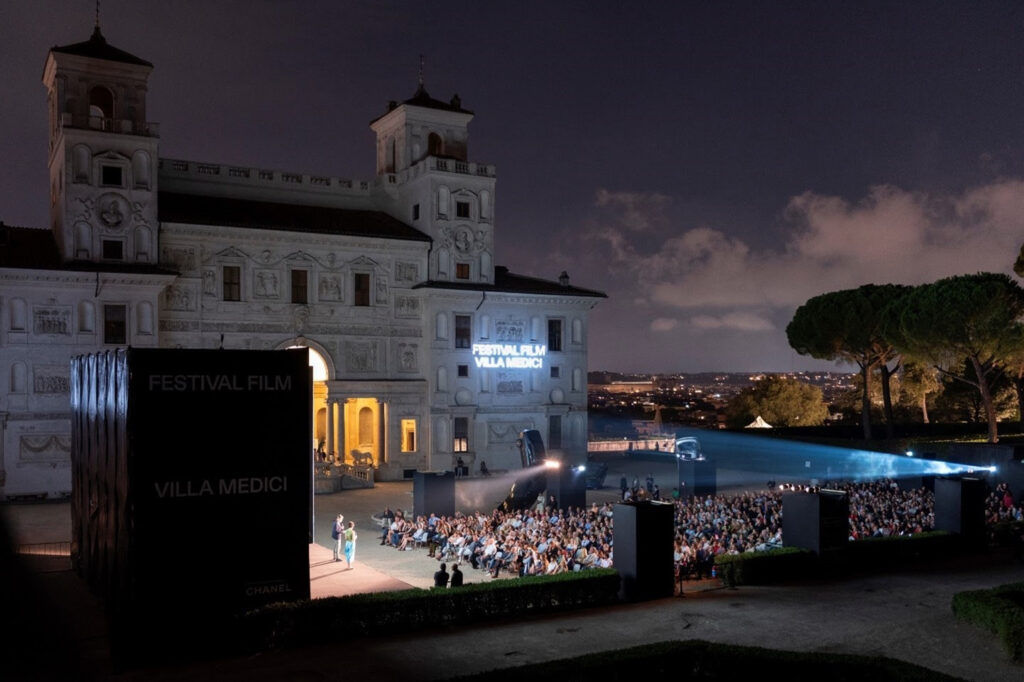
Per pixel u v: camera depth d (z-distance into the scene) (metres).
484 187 73.25
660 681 19.47
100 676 20.06
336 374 67.06
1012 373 77.69
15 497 55.38
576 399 77.00
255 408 22.19
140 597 20.88
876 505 44.03
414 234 70.69
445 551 38.12
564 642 23.31
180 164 67.50
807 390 120.12
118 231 59.56
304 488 22.75
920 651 22.86
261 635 22.20
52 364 56.69
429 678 20.16
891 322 73.62
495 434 72.62
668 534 28.83
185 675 20.22
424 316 70.44
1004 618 23.34
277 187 71.62
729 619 25.84
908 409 114.50
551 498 50.66
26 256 57.72
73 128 58.16
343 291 67.69
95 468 27.28
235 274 64.06
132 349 20.92
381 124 79.44
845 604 27.69
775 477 76.25
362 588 31.92
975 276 68.88
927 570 33.09
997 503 46.78
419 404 70.00
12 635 22.84
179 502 21.34
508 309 73.62
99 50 62.03
